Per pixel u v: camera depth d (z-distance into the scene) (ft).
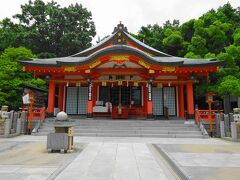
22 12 140.05
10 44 127.13
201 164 23.99
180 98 75.15
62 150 29.40
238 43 86.58
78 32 142.61
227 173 20.58
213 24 98.84
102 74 69.87
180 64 65.10
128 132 53.01
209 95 57.00
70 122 30.40
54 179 17.98
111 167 21.91
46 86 101.86
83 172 20.08
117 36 79.82
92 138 46.50
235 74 82.17
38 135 52.47
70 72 69.77
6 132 47.78
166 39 108.68
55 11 136.98
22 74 85.56
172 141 43.47
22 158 26.11
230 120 51.44
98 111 72.64
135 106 76.33
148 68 65.21
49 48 141.18
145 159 25.77
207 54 85.61
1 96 79.05
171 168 22.13
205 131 52.34
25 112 56.44
